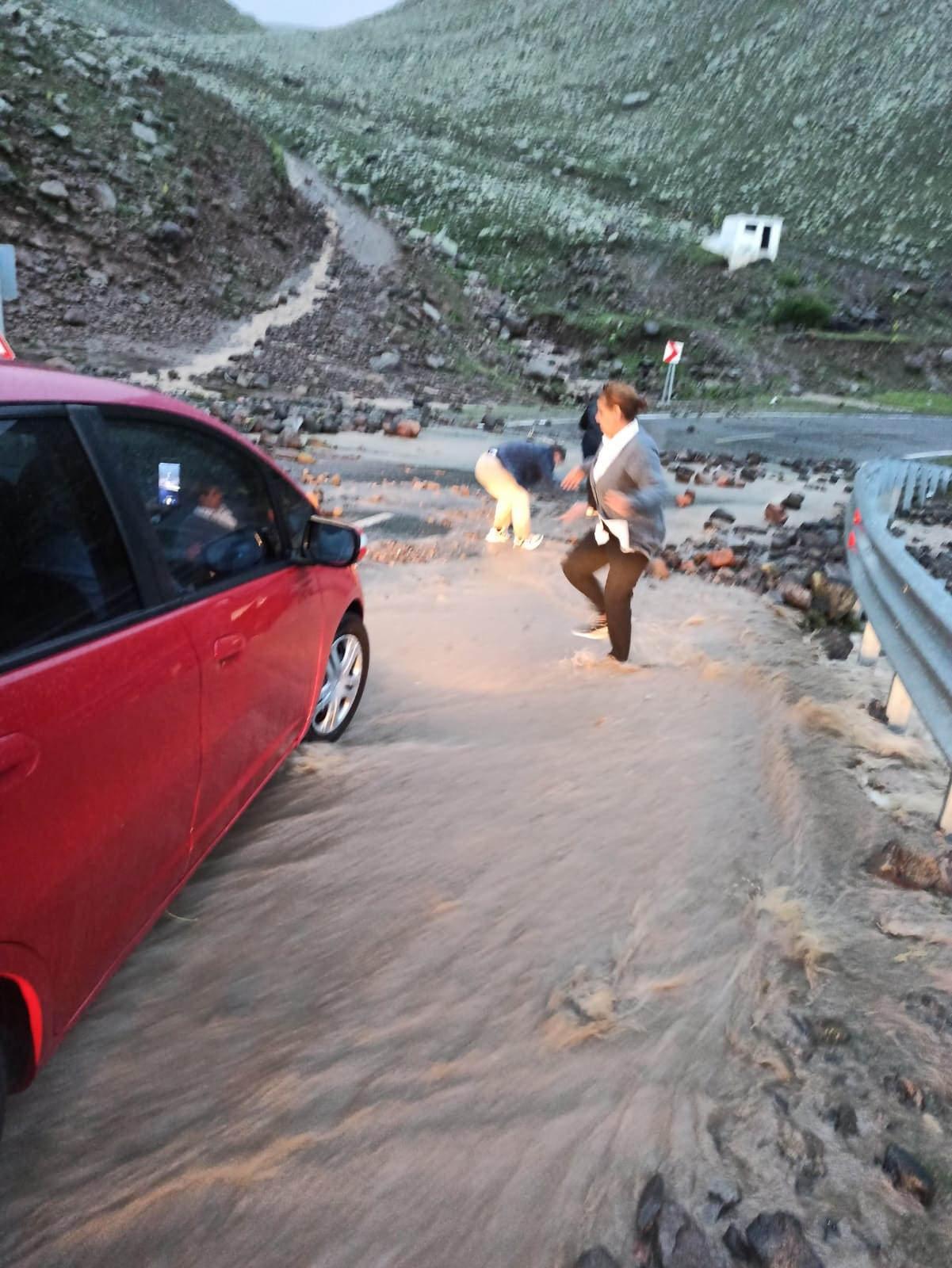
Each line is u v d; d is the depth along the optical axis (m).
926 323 73.50
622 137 123.75
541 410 32.38
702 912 3.27
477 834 3.72
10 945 1.81
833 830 3.91
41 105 38.16
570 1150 2.24
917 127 119.94
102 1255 1.92
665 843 3.71
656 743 4.69
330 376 30.31
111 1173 2.12
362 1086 2.40
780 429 33.97
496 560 8.92
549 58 153.25
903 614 4.89
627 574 5.71
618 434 5.50
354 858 3.50
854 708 5.39
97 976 2.24
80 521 2.32
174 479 2.87
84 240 33.44
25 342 25.81
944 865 3.50
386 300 42.44
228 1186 2.09
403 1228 2.02
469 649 6.17
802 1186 2.16
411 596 7.50
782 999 2.82
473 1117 2.32
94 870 2.16
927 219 100.56
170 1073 2.42
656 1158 2.23
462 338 44.03
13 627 1.98
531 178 93.69
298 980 2.81
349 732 4.69
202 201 40.16
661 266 70.50
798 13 151.50
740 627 6.97
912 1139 2.31
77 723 2.06
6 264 11.15
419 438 18.81
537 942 3.04
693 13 157.75
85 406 2.47
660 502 5.52
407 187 72.69
